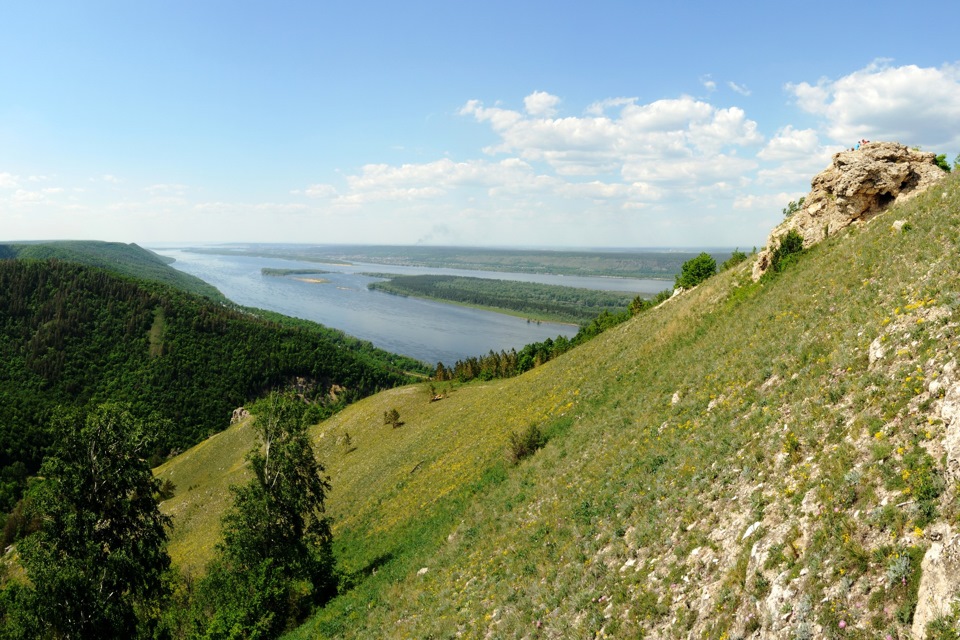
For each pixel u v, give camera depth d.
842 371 14.88
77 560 29.30
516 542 19.77
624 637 11.62
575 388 37.56
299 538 34.56
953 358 11.27
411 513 33.44
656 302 94.50
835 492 10.60
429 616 18.52
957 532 7.92
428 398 85.06
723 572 11.28
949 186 22.83
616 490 18.14
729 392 19.69
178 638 31.61
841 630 8.35
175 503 85.62
